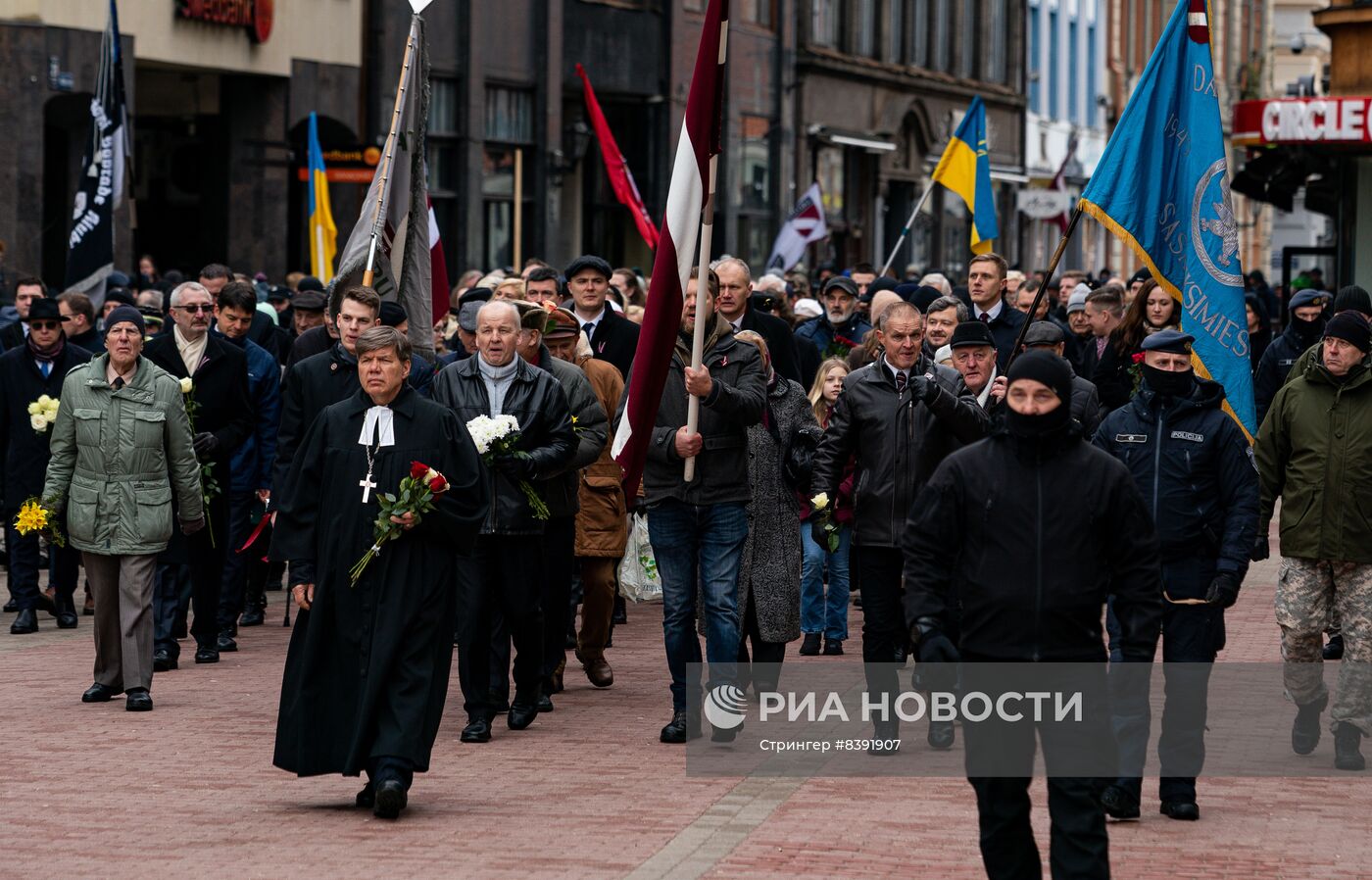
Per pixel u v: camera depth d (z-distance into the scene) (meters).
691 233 10.77
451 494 9.46
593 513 12.55
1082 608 7.36
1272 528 23.91
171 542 13.34
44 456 15.47
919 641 7.32
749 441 11.80
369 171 29.00
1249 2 80.69
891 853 8.66
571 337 12.69
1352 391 10.76
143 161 32.97
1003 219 58.88
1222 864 8.62
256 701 12.37
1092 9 68.12
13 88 27.42
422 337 14.78
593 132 40.06
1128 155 11.63
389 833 8.98
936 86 53.50
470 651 11.16
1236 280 11.50
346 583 9.36
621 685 13.03
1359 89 28.81
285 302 21.48
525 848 8.70
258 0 31.48
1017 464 7.46
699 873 8.27
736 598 11.13
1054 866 7.25
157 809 9.46
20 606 15.33
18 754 10.73
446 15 35.12
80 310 16.61
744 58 43.78
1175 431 9.73
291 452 12.30
